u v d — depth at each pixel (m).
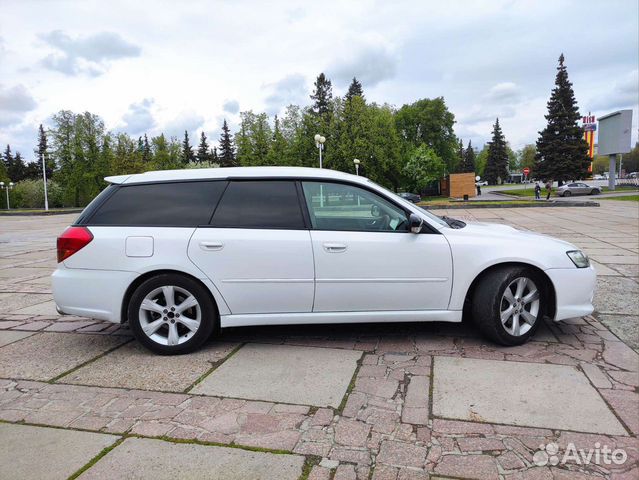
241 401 3.00
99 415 2.85
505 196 50.34
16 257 10.46
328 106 54.72
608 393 3.01
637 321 4.50
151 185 4.02
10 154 102.12
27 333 4.53
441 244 3.84
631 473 2.21
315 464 2.32
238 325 3.86
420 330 4.34
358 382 3.25
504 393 3.04
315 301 3.84
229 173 4.03
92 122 62.69
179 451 2.44
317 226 3.87
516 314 3.86
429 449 2.44
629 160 104.81
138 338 3.82
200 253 3.76
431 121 64.88
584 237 11.31
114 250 3.78
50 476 2.24
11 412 2.90
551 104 52.06
